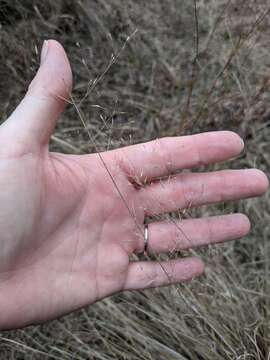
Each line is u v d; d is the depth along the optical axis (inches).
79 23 14.3
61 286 8.3
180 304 10.7
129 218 8.8
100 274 8.6
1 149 7.4
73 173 8.3
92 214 8.5
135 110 13.8
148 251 9.2
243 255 12.6
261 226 12.4
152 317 10.4
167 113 13.5
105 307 10.8
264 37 13.4
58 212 8.1
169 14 14.3
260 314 10.9
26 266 8.0
